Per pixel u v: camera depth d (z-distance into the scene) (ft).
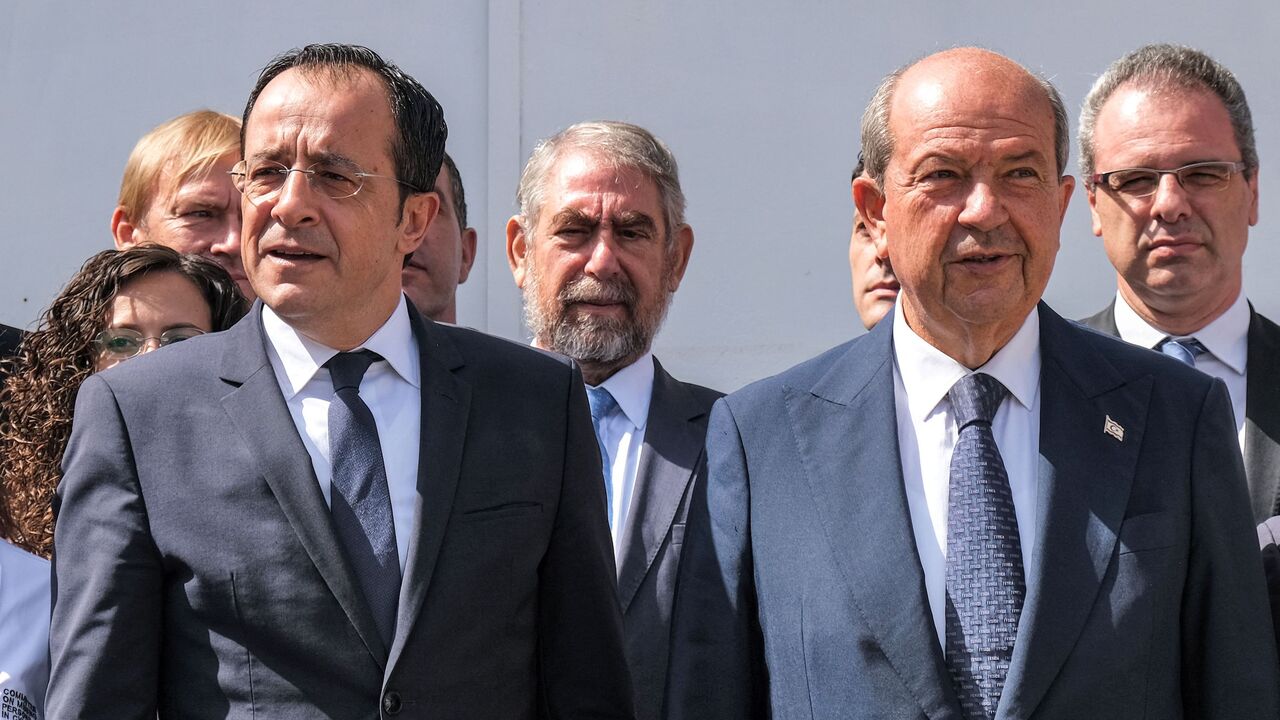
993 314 19.60
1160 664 18.94
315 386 21.13
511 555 20.76
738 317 39.50
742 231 39.55
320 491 19.93
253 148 20.58
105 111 42.42
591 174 30.19
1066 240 38.22
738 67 39.68
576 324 29.81
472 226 40.55
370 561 19.89
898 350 21.22
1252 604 19.43
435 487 20.45
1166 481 19.54
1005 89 19.69
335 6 41.50
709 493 21.34
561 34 40.32
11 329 30.96
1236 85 28.53
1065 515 19.29
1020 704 18.35
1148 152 27.84
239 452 20.12
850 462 20.36
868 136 20.88
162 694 19.88
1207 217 27.68
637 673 26.63
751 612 20.72
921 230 19.63
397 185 21.13
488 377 21.93
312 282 20.21
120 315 25.49
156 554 19.86
